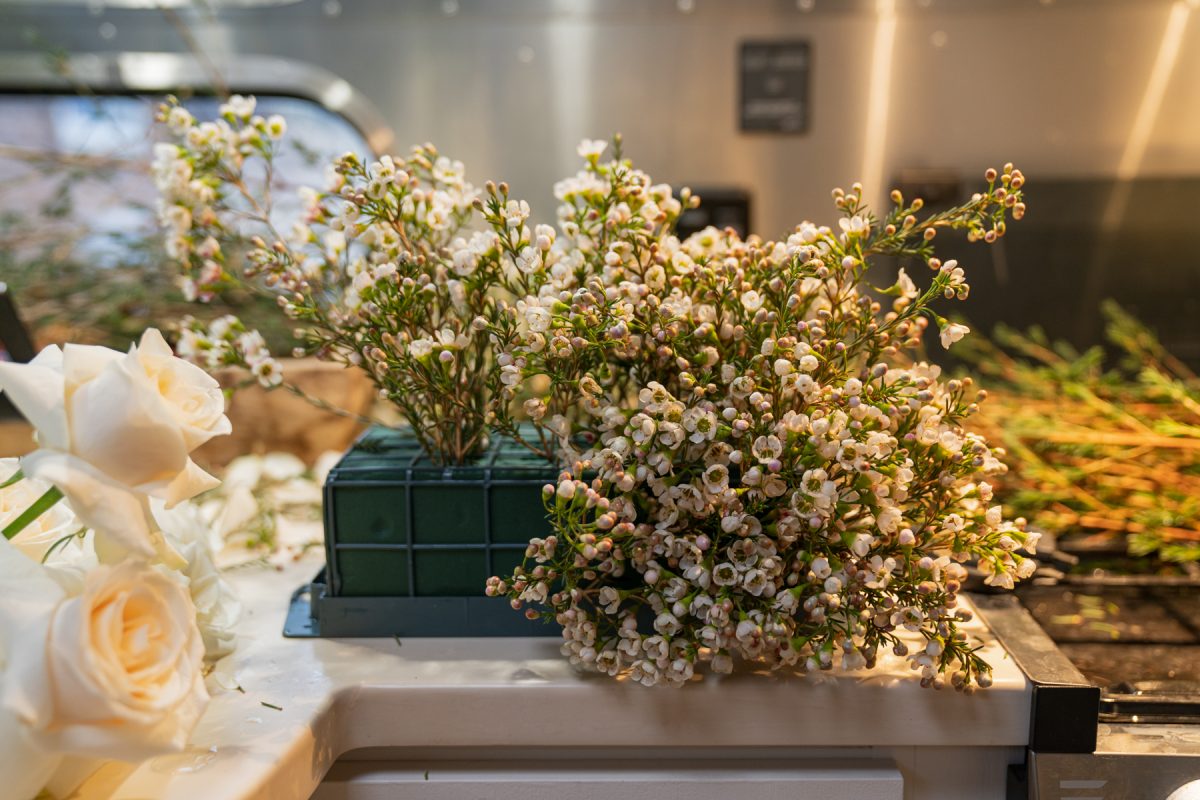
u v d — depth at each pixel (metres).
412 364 0.76
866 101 1.52
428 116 1.55
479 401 0.83
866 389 0.69
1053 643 0.80
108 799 0.61
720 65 1.52
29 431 1.15
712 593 0.72
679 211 0.84
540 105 1.55
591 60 1.53
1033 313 1.57
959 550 0.72
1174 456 1.14
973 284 1.55
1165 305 1.56
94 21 1.51
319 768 0.72
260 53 1.53
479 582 0.83
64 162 1.52
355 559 0.83
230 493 1.04
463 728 0.76
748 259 0.79
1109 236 1.55
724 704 0.75
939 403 0.74
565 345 0.69
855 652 0.73
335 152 1.59
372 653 0.81
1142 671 0.83
